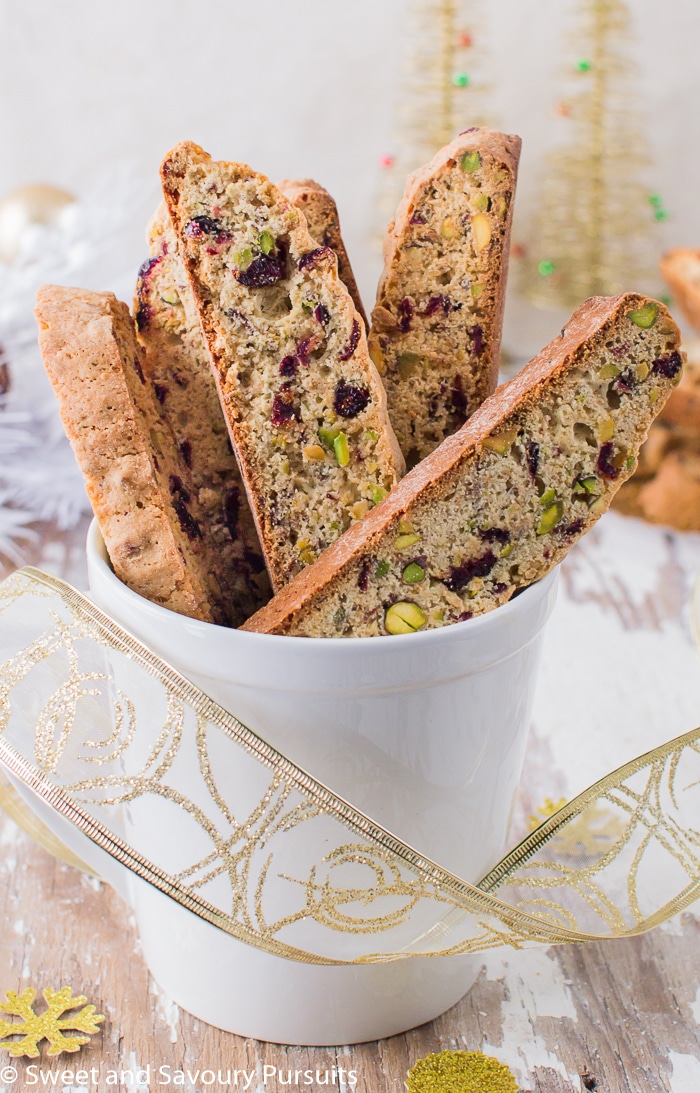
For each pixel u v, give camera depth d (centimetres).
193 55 96
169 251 41
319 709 38
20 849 48
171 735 38
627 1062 41
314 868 39
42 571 39
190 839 39
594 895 42
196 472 42
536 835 41
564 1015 43
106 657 38
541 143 94
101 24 95
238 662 37
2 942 45
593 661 57
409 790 39
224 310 39
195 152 38
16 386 66
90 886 47
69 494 66
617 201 86
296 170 99
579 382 38
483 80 93
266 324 39
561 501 39
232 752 38
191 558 40
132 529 38
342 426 39
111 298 40
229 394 39
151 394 41
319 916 39
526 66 92
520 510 38
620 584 63
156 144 99
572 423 38
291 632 38
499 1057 41
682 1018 43
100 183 76
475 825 41
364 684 37
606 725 53
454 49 81
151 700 38
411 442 42
